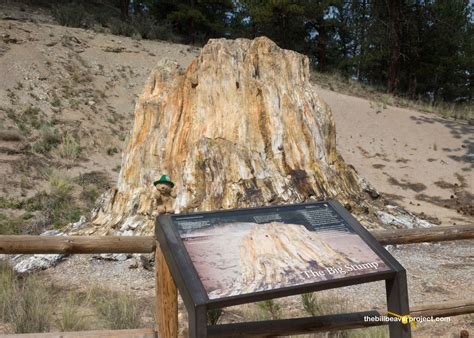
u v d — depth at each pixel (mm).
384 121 19844
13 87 16781
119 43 22250
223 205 8922
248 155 9719
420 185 15469
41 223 10680
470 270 7691
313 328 3277
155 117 10352
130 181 9781
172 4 30969
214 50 10914
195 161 9359
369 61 29859
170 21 30484
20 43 19078
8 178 12656
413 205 13797
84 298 6246
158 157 9844
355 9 30297
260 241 2941
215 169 9305
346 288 6770
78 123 16250
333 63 37562
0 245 3070
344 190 10453
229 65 10656
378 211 10586
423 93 36062
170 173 9664
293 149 10305
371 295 6457
